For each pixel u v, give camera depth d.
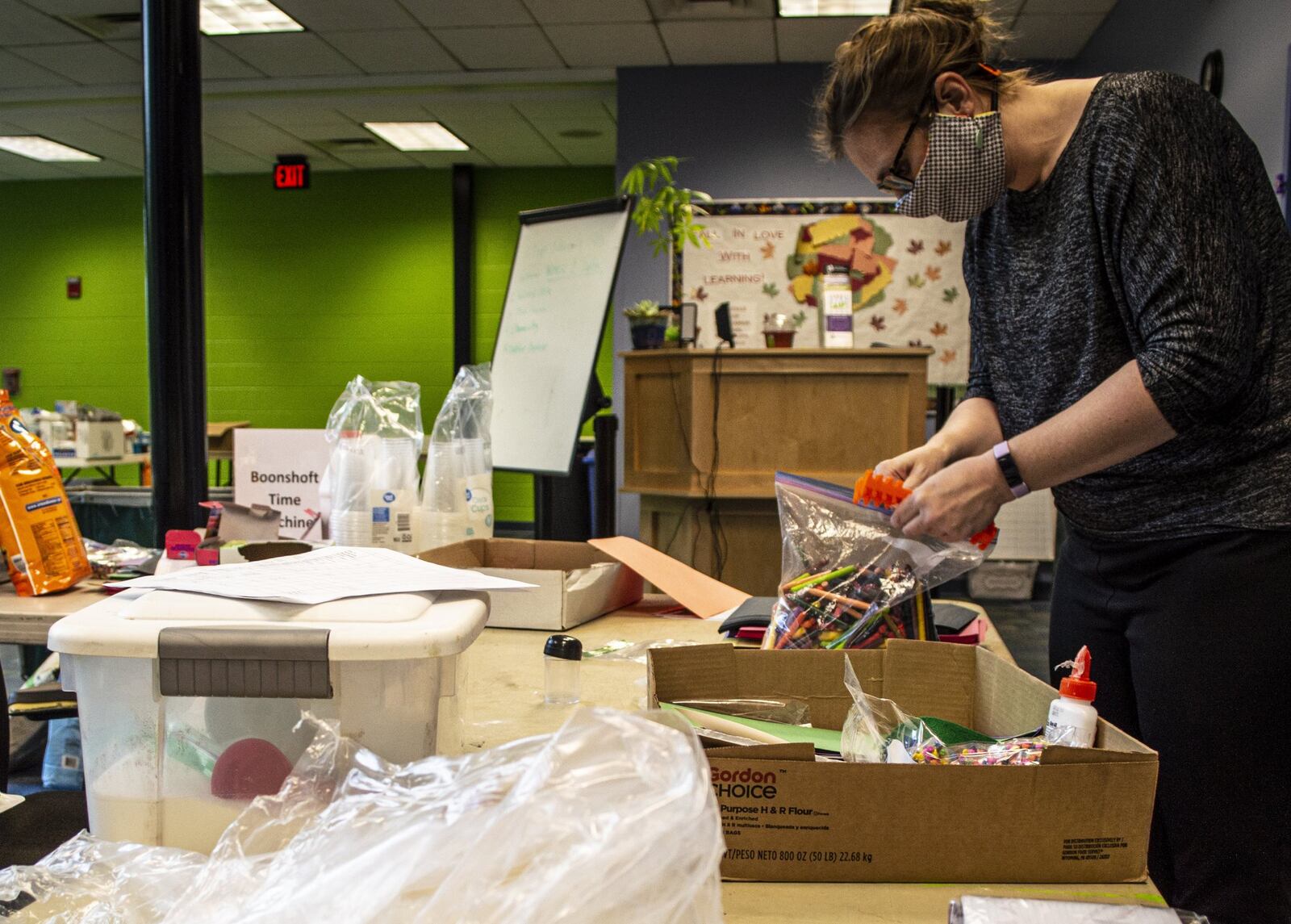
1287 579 1.02
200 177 1.67
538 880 0.44
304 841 0.50
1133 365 0.97
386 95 6.11
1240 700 1.03
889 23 1.11
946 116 1.09
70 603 1.28
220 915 0.49
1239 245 0.97
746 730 0.78
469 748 0.84
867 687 0.92
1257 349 1.04
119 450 6.07
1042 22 5.06
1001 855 0.64
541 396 2.25
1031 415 1.22
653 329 3.28
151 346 1.67
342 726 0.64
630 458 3.30
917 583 1.09
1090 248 1.06
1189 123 0.99
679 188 5.65
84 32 5.23
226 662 0.63
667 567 1.51
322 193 8.05
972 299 1.33
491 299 7.99
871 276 5.45
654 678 0.87
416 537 1.47
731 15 4.90
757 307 5.52
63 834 0.83
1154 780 0.64
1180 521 1.07
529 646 1.25
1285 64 3.07
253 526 1.37
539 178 7.88
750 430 3.06
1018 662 3.99
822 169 5.53
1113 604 1.16
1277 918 1.04
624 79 5.70
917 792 0.64
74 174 8.12
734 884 0.65
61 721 1.66
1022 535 5.24
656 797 0.46
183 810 0.65
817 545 1.14
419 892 0.45
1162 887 1.18
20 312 8.38
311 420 8.20
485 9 4.89
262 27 5.17
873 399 3.01
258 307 8.16
